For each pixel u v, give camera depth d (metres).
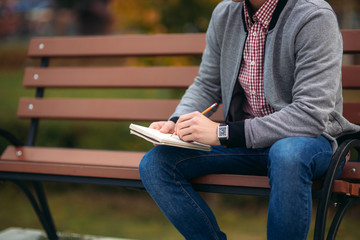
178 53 2.50
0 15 15.16
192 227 1.65
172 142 1.59
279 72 1.71
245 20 1.80
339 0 4.48
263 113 1.83
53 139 4.51
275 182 1.44
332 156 1.59
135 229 3.64
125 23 4.14
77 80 2.62
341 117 1.70
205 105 1.99
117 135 4.47
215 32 1.95
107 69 2.58
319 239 1.51
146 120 2.47
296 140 1.49
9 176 2.00
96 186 4.73
